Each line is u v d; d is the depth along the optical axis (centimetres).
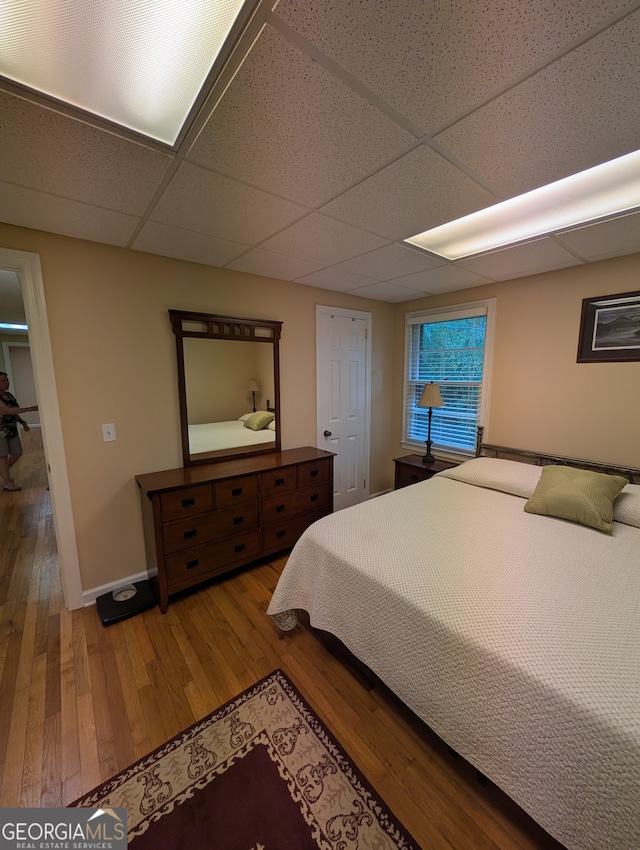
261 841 110
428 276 278
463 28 79
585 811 88
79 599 223
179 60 88
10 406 441
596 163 130
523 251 219
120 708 154
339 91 95
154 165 129
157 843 109
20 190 145
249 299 276
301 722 148
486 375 307
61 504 212
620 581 136
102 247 210
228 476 238
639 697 89
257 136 113
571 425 261
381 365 388
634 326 227
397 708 154
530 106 101
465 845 108
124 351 225
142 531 245
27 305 192
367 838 110
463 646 114
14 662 179
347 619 158
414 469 335
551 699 95
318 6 74
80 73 90
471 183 143
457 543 167
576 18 76
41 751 136
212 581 252
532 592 130
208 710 153
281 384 306
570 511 188
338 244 209
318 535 180
